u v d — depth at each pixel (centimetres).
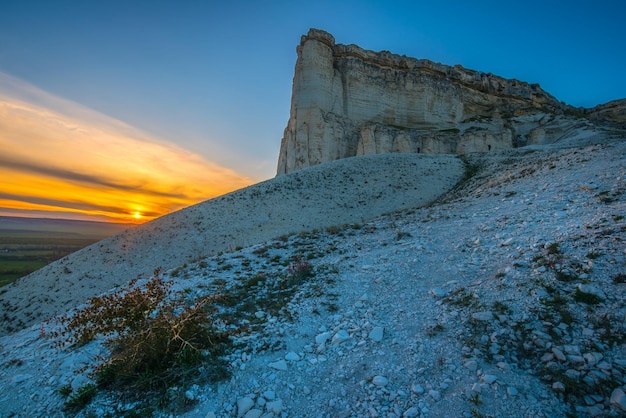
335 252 1373
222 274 1170
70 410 511
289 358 617
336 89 7806
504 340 581
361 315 760
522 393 470
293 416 489
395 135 7456
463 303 727
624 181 1341
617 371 471
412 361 573
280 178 4894
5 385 588
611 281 652
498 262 905
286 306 841
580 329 564
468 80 9612
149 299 681
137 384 539
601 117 10406
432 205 2472
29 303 2742
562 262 767
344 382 547
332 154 7175
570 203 1295
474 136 7506
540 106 9938
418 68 8994
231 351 641
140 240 3553
